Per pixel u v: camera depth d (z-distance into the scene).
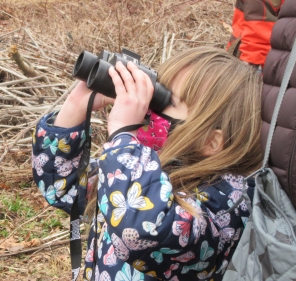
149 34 7.59
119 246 1.56
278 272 1.32
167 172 1.77
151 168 1.57
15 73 6.16
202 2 8.63
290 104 1.40
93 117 5.57
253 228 1.42
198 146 1.74
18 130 5.52
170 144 1.75
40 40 7.45
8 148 4.84
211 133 1.74
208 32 8.05
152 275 1.63
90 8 8.88
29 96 5.91
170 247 1.53
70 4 9.16
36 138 1.99
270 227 1.38
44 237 4.04
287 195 1.42
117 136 1.64
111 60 1.78
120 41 6.88
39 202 4.47
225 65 1.82
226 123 1.74
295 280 1.30
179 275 1.63
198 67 1.80
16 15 9.03
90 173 2.09
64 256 3.79
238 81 1.78
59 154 1.97
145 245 1.52
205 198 1.66
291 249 1.30
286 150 1.39
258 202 1.43
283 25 1.52
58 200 2.02
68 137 1.96
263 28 4.30
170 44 6.98
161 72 1.87
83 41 7.49
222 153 1.73
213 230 1.62
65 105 1.99
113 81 1.71
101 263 1.79
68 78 6.39
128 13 8.52
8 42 7.26
